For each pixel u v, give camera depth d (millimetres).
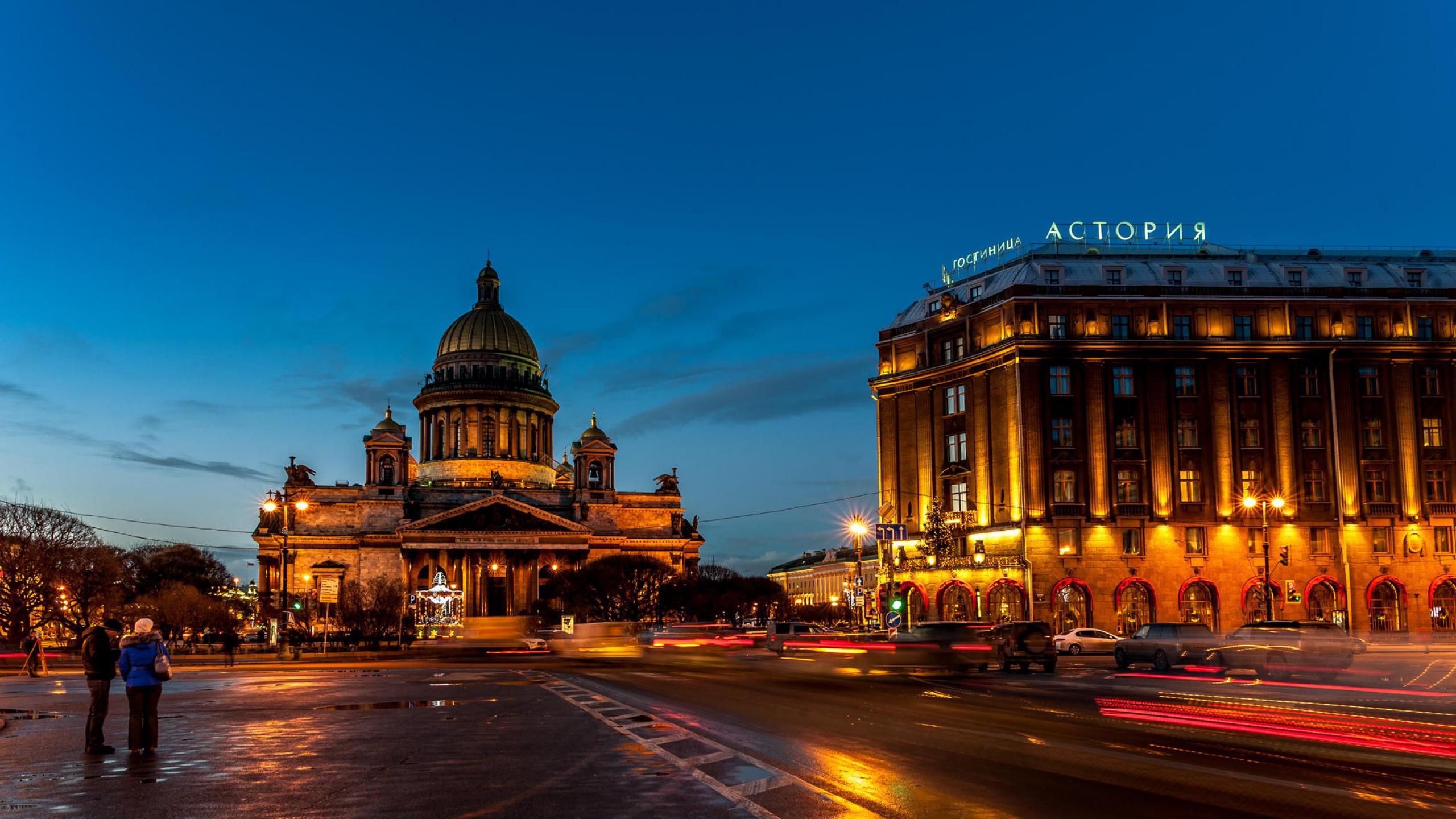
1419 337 92188
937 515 93438
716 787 16844
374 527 172750
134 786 17641
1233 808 14961
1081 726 25000
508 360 190750
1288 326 91250
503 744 22828
